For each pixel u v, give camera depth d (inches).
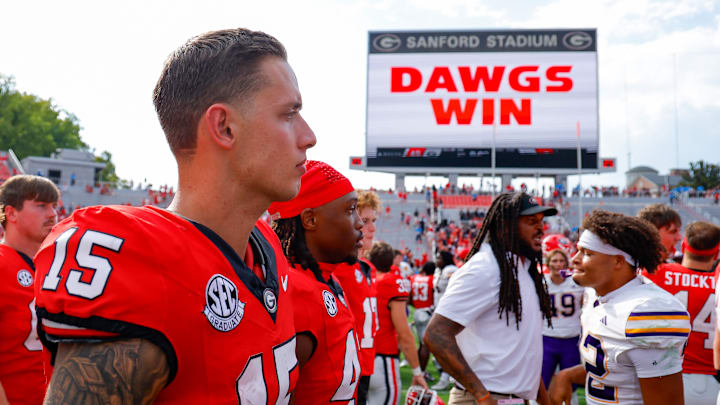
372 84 1343.5
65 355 27.4
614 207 1492.4
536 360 90.5
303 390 57.3
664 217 133.0
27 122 1914.4
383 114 1334.9
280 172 33.3
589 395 90.8
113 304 26.9
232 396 30.8
